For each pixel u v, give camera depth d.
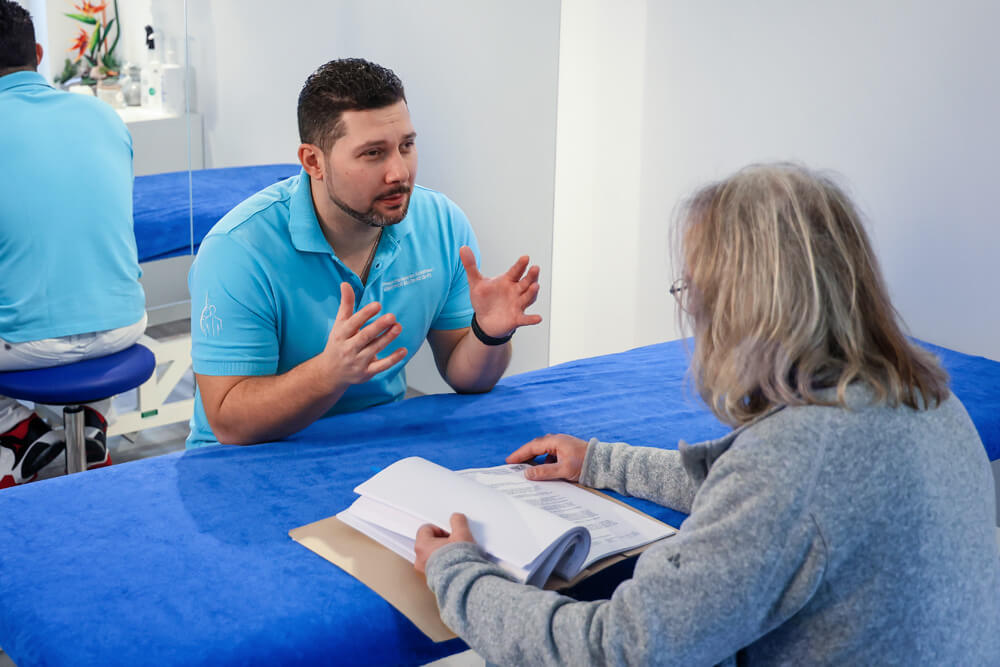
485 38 2.88
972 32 2.27
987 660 0.90
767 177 0.92
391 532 1.26
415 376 3.20
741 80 2.69
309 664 1.07
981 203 2.35
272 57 2.66
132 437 2.92
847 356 0.88
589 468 1.44
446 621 1.05
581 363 2.16
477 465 1.54
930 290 2.49
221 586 1.16
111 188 2.31
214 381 1.62
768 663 0.91
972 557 0.89
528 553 1.10
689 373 0.99
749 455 0.87
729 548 0.85
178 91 2.52
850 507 0.84
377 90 1.55
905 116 2.42
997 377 2.23
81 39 2.36
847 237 0.90
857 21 2.44
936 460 0.87
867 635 0.86
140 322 2.43
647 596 0.88
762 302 0.88
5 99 2.16
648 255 3.03
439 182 2.94
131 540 1.27
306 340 1.72
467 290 1.93
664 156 2.92
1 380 2.23
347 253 1.72
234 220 1.64
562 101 3.16
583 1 3.01
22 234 2.19
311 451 1.57
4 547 1.24
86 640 1.05
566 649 0.93
